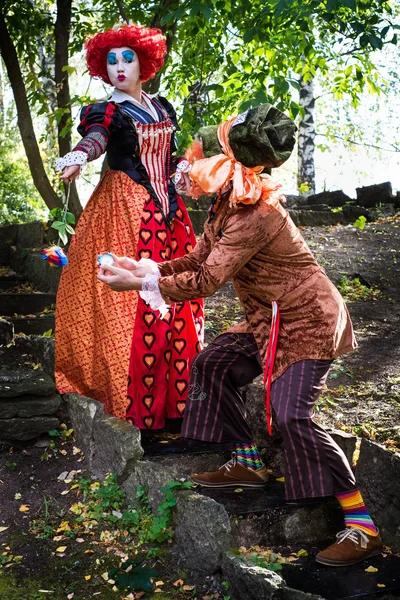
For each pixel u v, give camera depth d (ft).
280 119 9.65
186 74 19.86
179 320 12.69
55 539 10.51
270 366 9.92
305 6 16.94
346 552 9.74
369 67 23.79
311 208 31.19
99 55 12.55
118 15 21.04
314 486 9.64
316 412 12.85
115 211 12.36
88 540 10.52
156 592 9.48
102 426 11.74
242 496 10.97
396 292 20.54
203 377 10.93
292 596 8.64
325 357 9.76
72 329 12.60
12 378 12.60
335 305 9.86
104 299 12.33
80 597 9.37
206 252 10.51
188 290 9.43
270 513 10.52
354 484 9.86
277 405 9.72
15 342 14.39
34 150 20.38
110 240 12.37
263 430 12.42
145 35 12.42
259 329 10.15
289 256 9.74
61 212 10.93
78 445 12.41
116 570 9.62
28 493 11.44
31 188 44.78
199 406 10.98
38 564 10.02
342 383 14.19
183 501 10.07
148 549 10.28
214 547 9.59
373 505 10.56
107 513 11.01
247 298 10.21
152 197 12.36
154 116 12.52
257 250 9.57
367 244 24.80
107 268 9.52
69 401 12.64
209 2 16.06
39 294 18.49
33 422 12.27
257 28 17.61
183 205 13.03
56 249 10.47
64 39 19.92
